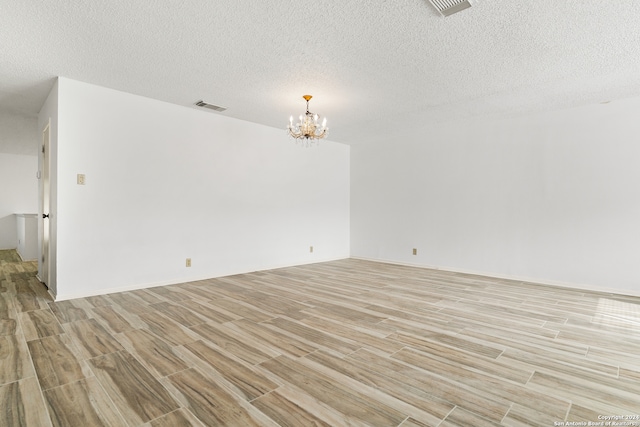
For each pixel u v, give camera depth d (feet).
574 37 8.16
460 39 8.29
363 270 16.89
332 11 7.13
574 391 5.54
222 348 7.20
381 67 9.95
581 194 13.23
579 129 13.32
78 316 9.30
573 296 11.80
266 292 12.19
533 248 14.33
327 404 5.15
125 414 4.89
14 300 10.93
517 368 6.35
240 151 15.85
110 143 11.95
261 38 8.29
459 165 16.55
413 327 8.53
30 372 6.10
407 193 18.56
